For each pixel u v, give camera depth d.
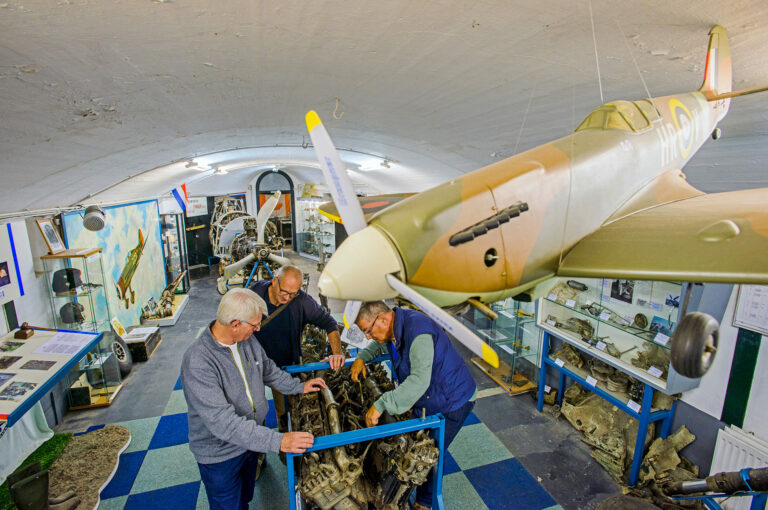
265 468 3.06
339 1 1.33
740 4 1.29
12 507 2.60
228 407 1.76
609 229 1.41
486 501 2.73
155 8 1.22
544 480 2.92
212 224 9.69
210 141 3.66
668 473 2.77
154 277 7.02
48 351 2.65
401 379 2.22
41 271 3.60
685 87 2.05
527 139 3.15
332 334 2.82
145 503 2.69
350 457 1.77
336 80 2.21
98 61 1.47
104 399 3.94
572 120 2.65
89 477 2.84
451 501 2.72
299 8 1.38
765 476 1.91
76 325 3.81
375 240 1.11
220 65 1.81
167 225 7.75
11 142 1.87
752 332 2.50
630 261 1.17
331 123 3.32
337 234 10.02
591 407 3.52
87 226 3.86
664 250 1.15
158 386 4.29
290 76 2.10
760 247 1.01
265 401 2.04
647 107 1.72
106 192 4.30
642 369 2.86
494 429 3.52
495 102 2.46
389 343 2.20
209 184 10.14
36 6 1.06
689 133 1.90
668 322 2.78
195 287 8.75
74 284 3.69
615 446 3.06
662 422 2.99
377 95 2.51
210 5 1.28
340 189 1.17
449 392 2.15
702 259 1.06
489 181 1.19
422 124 3.17
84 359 3.90
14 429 2.97
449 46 1.74
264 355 2.12
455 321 1.01
